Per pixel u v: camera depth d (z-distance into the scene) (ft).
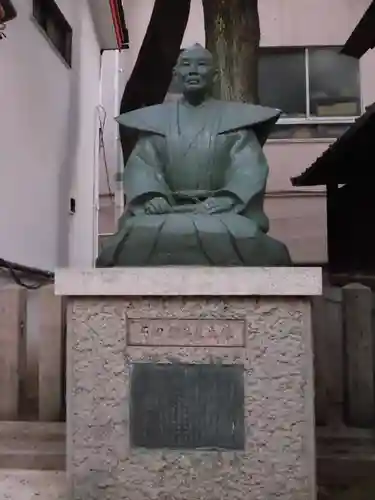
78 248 31.55
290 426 9.57
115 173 38.27
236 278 9.55
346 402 13.38
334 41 38.93
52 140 26.63
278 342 9.63
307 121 38.60
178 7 27.71
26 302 14.46
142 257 10.18
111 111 38.75
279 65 39.29
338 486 11.53
